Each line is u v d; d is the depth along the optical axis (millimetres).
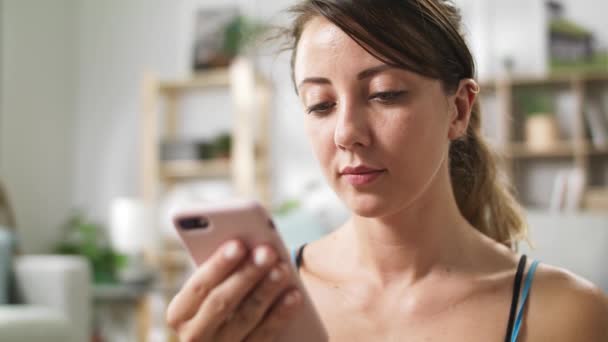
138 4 4672
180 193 4418
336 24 607
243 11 4469
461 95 683
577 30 4184
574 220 2623
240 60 4105
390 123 603
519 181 4223
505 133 4133
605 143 4047
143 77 4402
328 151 631
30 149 4246
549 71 4160
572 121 4234
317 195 4301
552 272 680
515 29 4246
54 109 4488
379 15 602
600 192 3852
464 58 667
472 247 705
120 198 4566
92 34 4703
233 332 552
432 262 685
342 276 729
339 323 696
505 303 661
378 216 625
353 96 610
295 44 742
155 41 4629
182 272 4211
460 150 872
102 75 4668
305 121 653
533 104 4227
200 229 551
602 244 2576
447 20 658
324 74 618
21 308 2545
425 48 617
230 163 4195
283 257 541
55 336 2416
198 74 4383
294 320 569
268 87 4316
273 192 4379
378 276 700
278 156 4391
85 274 2885
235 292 530
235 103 4066
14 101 4125
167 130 4559
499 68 4238
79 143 4652
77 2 4719
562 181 3641
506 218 899
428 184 636
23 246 4129
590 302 654
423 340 655
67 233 4457
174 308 563
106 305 4160
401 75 602
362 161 606
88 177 4621
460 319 658
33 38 4316
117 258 3957
